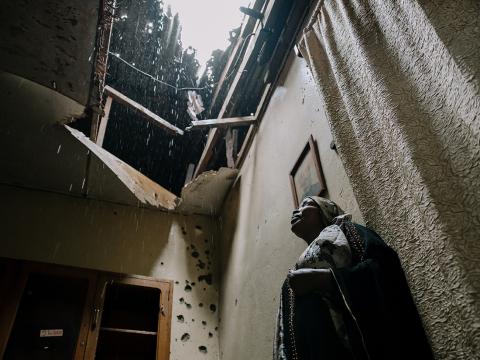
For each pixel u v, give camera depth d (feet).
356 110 4.45
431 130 3.35
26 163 11.02
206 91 14.40
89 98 9.09
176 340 10.27
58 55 7.99
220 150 13.14
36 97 9.25
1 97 9.16
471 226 2.80
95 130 10.52
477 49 2.96
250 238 9.83
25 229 10.78
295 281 3.67
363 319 3.19
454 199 2.98
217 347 10.56
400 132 3.65
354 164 4.45
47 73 8.36
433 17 3.39
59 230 11.13
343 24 5.14
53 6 7.18
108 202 12.35
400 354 2.96
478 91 2.85
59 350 8.29
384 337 3.05
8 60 8.02
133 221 12.25
